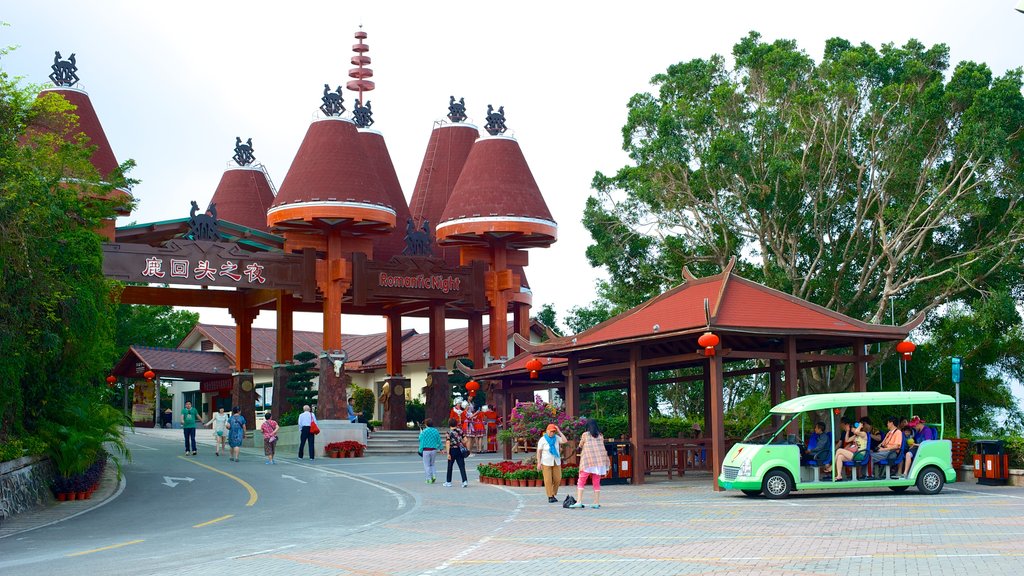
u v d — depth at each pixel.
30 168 20.91
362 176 39.38
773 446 19.98
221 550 13.80
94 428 24.03
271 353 62.28
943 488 21.94
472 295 43.12
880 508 17.53
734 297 22.98
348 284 40.66
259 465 32.91
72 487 22.59
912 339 40.62
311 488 25.36
